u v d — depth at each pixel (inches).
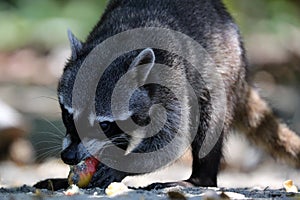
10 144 687.7
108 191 385.4
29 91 942.4
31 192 399.9
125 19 468.4
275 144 567.8
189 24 472.7
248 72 531.5
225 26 492.7
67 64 451.5
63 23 1099.9
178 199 359.9
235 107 508.4
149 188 437.7
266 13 1101.7
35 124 740.7
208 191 394.9
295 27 1103.0
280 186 550.9
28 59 1058.1
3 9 1141.1
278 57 1034.1
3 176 568.7
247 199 367.6
